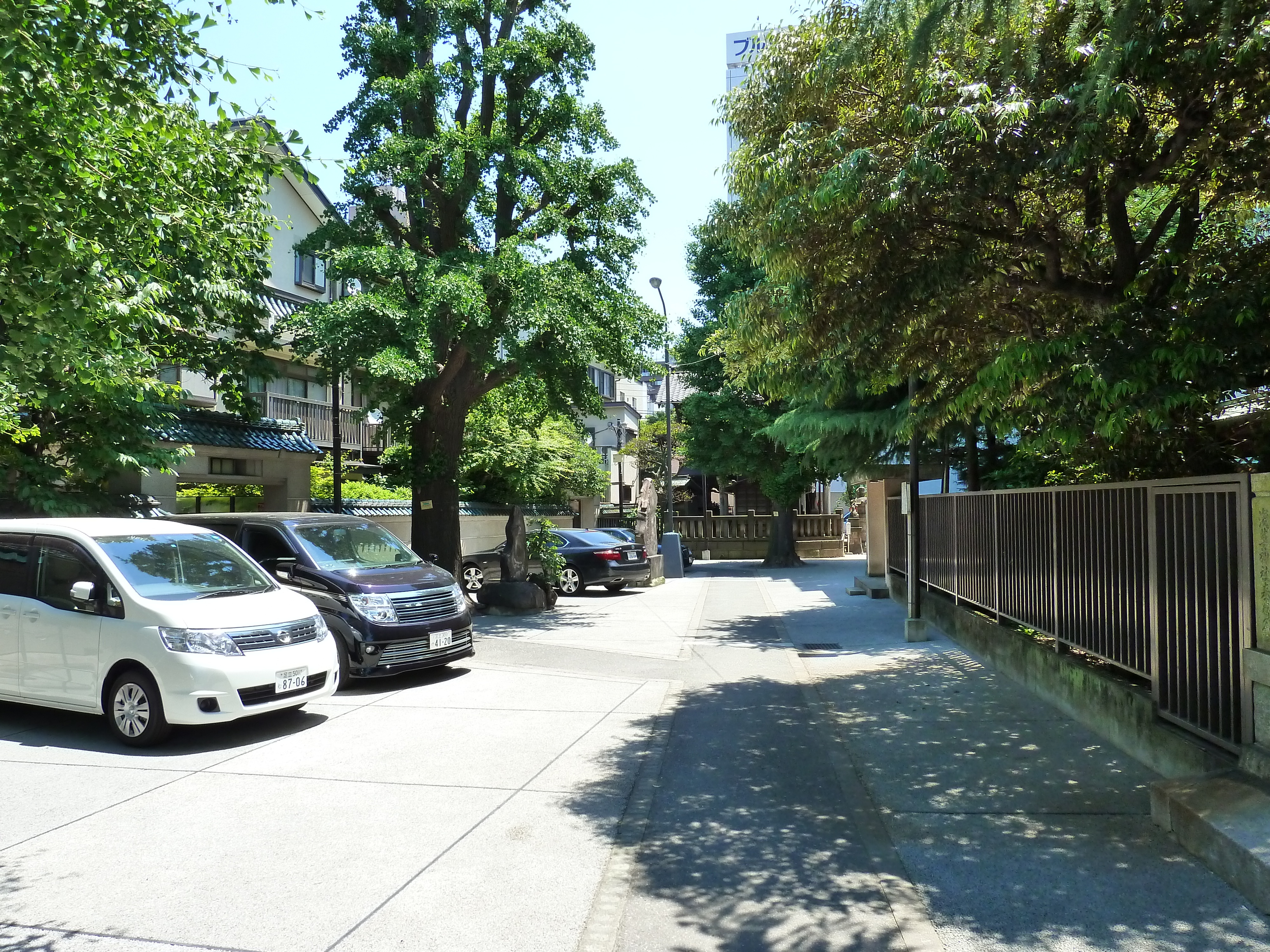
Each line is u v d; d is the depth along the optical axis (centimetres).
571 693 887
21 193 476
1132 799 517
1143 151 632
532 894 412
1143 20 544
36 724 773
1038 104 614
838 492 4519
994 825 488
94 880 428
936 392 859
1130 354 547
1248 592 455
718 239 820
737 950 357
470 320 1313
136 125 567
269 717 790
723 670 1004
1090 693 667
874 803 535
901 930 371
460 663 1059
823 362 799
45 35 479
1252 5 510
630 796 557
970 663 973
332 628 903
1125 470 700
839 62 658
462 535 2272
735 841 478
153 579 744
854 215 667
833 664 1018
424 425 1566
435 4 1442
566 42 1569
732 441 2816
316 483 2170
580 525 3422
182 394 1040
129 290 594
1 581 771
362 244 1480
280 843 477
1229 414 667
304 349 1362
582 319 1407
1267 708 439
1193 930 360
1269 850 379
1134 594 601
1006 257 743
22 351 558
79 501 1084
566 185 1507
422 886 420
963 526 1073
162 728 678
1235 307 528
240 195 960
